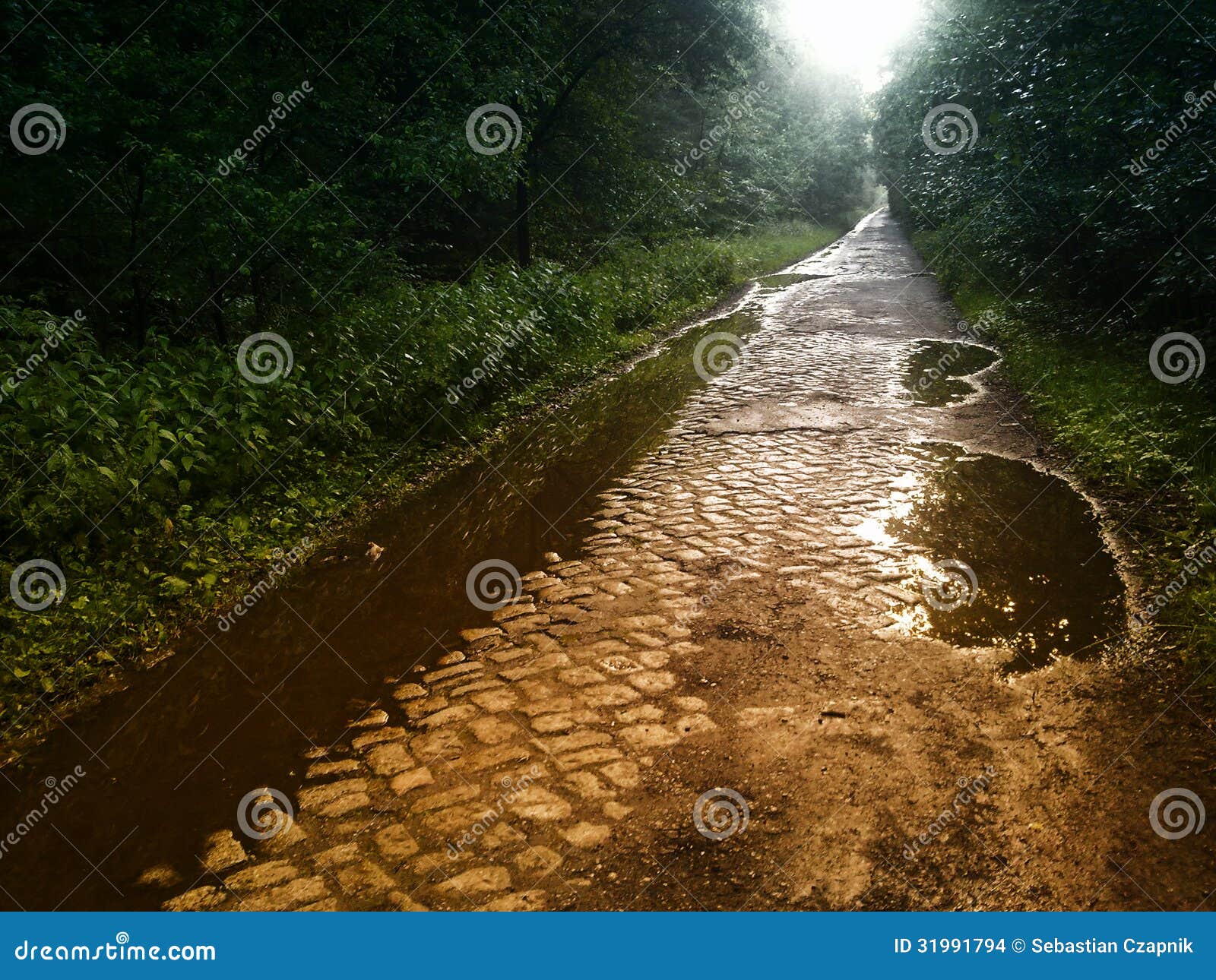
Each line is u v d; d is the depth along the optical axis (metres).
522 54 15.65
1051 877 2.94
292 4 9.70
